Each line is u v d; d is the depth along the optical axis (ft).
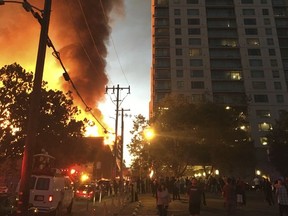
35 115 30.89
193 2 312.50
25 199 29.01
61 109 106.01
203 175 215.10
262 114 280.10
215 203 83.46
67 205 60.08
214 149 125.29
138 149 153.69
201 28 304.30
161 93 285.84
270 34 304.71
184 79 288.10
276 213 60.90
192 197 47.42
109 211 54.65
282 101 284.00
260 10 311.47
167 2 313.94
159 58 296.51
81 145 118.11
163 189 49.80
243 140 140.26
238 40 303.27
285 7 313.94
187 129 120.06
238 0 314.76
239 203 75.25
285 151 177.99
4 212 36.40
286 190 50.39
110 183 127.34
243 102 278.67
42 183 50.16
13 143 94.22
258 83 289.33
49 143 104.73
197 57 294.66
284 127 182.19
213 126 121.70
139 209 69.77
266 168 253.85
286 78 292.40
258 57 297.12
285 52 302.25
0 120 92.84
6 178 116.37
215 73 291.99
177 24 305.53
